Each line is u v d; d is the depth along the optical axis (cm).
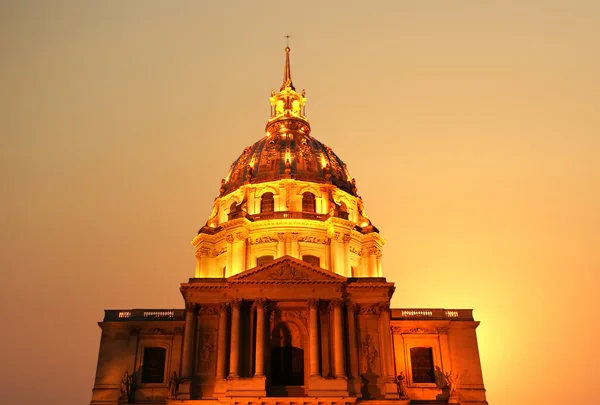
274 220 9131
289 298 7456
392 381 7194
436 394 7600
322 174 10100
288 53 12562
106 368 7725
